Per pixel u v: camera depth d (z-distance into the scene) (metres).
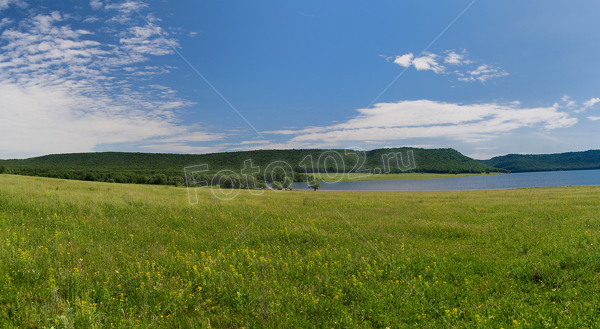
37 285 4.82
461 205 17.88
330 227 11.16
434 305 4.94
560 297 4.93
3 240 6.57
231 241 8.85
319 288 5.54
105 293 4.68
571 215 12.16
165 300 4.80
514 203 17.75
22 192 14.22
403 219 12.82
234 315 4.57
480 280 5.89
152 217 11.65
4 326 3.67
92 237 8.31
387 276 6.18
